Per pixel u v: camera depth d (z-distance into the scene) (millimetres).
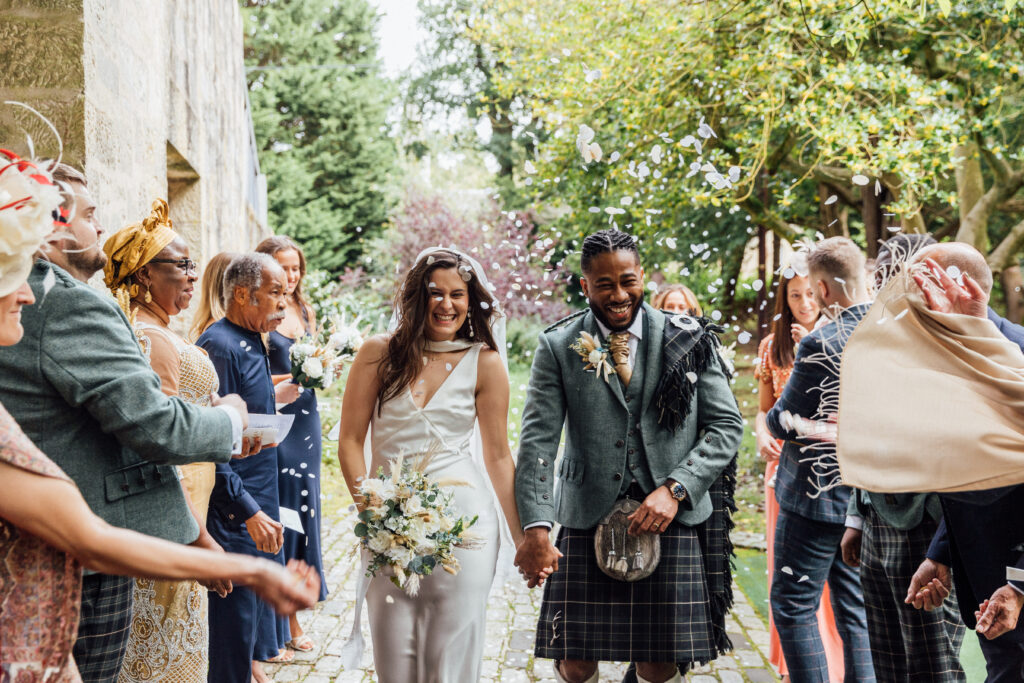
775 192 8180
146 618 2451
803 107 6574
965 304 2197
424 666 2598
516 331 11914
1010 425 2082
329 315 4309
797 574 3174
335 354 4039
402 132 24766
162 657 2471
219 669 2926
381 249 17609
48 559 1442
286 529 3977
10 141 3055
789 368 3762
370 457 2803
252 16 23797
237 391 3158
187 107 5559
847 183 9016
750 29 7109
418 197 17781
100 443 1948
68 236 2076
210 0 6918
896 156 6324
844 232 10289
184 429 1998
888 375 2246
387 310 16125
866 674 3150
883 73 6516
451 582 2576
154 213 2611
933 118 6402
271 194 21969
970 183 8328
